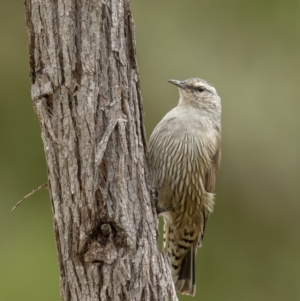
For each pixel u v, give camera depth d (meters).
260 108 15.41
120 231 6.83
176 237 10.40
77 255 6.78
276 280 16.42
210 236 16.22
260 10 16.25
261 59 15.91
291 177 15.49
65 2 6.65
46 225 15.46
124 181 6.85
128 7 6.98
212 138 9.93
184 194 9.80
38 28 6.70
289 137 15.45
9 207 15.52
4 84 15.62
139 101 7.15
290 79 15.86
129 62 7.03
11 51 15.65
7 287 14.43
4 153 15.68
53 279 14.77
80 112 6.69
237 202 15.80
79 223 6.75
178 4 16.05
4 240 15.27
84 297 6.79
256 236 16.14
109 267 6.75
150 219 7.06
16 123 15.66
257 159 15.41
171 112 9.95
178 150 9.57
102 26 6.77
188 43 15.74
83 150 6.70
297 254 16.80
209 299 16.06
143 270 6.89
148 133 15.09
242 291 16.19
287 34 16.28
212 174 10.11
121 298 6.79
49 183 6.91
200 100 9.96
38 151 15.67
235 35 16.08
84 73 6.69
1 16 15.68
